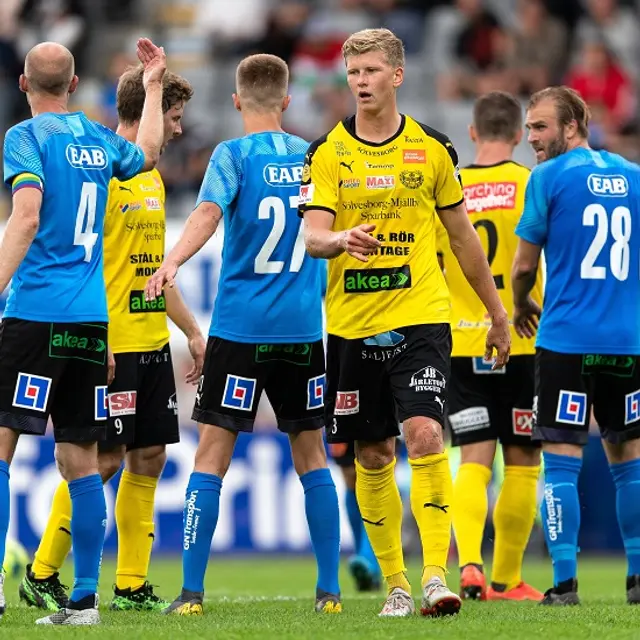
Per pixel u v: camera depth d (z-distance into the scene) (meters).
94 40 65.44
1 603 19.03
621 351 22.75
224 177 21.44
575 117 23.81
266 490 42.44
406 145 20.27
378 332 20.16
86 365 19.55
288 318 21.66
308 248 19.62
